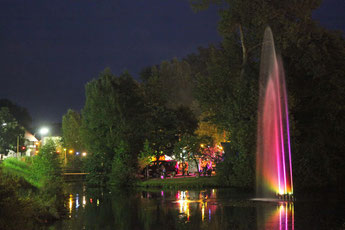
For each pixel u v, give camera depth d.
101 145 63.28
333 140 47.03
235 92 47.25
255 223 20.09
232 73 51.91
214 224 20.09
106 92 64.25
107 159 62.09
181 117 67.25
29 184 30.33
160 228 19.41
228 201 30.94
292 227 18.80
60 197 27.66
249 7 47.53
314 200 30.92
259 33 47.75
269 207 26.77
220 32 50.97
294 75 47.12
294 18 47.22
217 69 52.47
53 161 31.81
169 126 65.00
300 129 47.56
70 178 73.56
